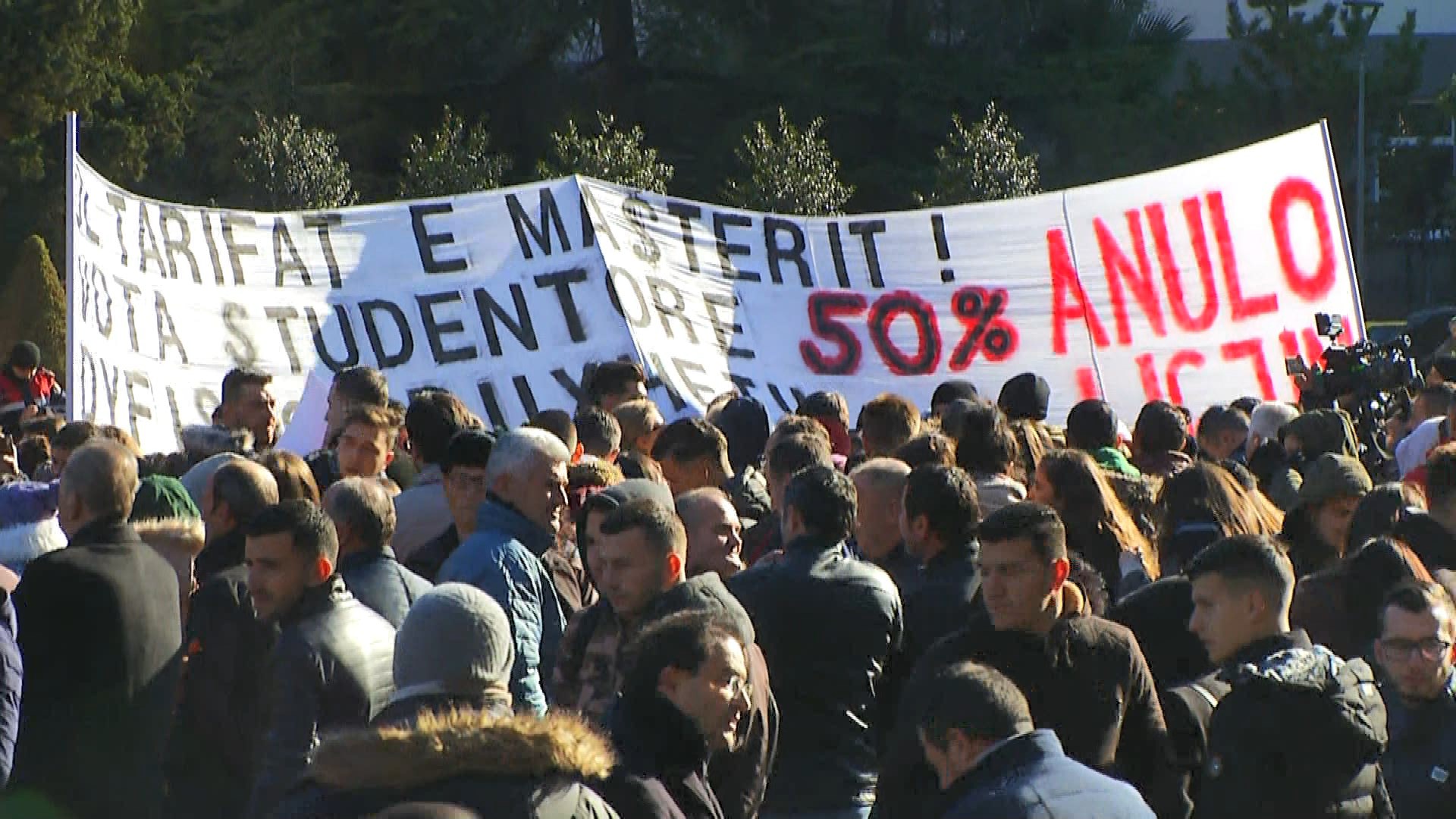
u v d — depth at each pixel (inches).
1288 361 1021.8
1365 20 3440.0
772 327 1021.8
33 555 564.1
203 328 912.3
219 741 457.1
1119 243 1073.5
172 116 2827.3
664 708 345.7
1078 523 529.3
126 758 451.8
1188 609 467.2
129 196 887.7
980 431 576.7
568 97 3484.3
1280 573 412.5
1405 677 428.1
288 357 927.7
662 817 332.8
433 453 579.5
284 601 426.3
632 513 432.1
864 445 649.0
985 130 2600.9
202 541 506.9
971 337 1059.9
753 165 2615.7
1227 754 391.9
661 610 423.5
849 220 1050.7
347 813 291.3
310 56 3297.2
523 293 964.0
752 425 686.5
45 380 1418.6
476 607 354.0
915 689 410.3
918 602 474.9
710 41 3506.4
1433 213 3545.8
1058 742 347.9
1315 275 1087.0
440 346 953.5
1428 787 427.2
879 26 3558.1
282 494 525.3
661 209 1006.4
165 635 463.2
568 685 452.1
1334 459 550.6
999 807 329.7
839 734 453.7
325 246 948.6
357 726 346.9
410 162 2797.7
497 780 290.2
